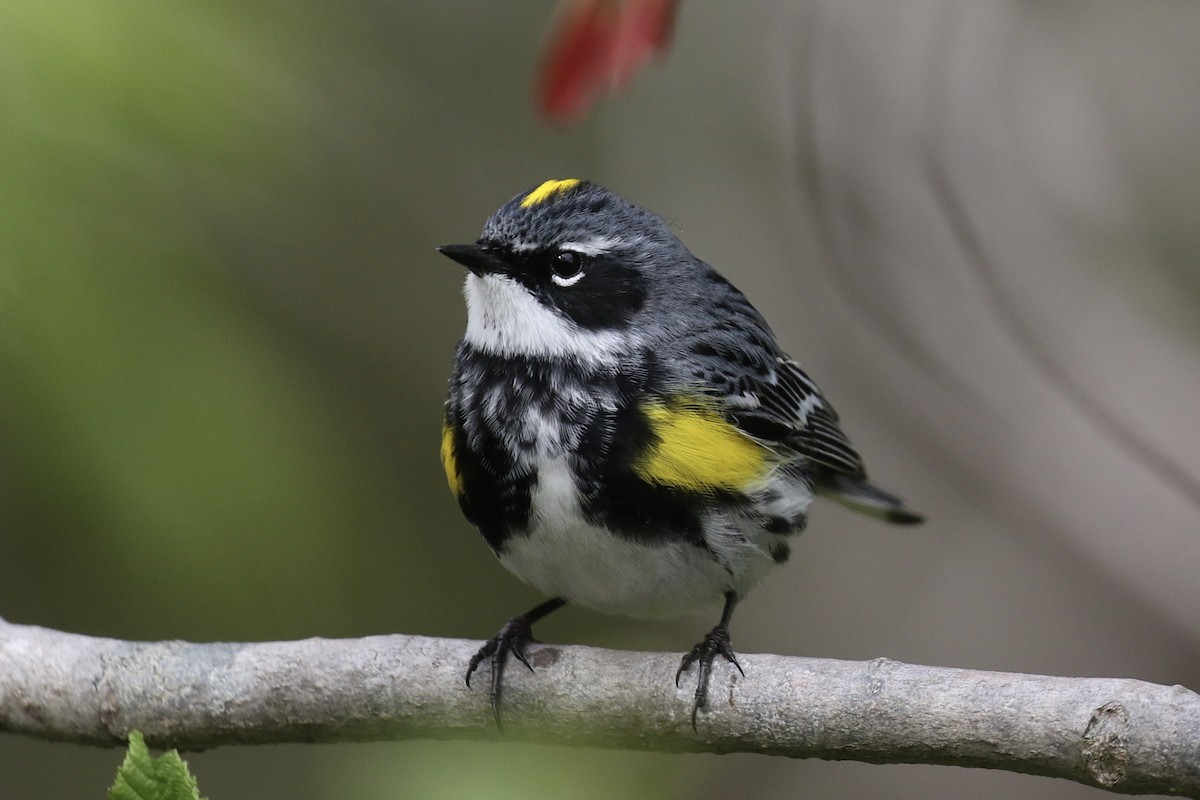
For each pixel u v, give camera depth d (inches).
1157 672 541.0
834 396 591.8
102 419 366.3
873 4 555.8
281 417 400.2
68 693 333.7
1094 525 546.9
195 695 330.0
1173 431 511.5
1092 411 521.3
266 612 402.6
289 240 538.9
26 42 339.0
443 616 570.3
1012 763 278.8
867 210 553.9
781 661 307.3
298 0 409.7
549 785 349.7
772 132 608.7
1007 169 557.0
